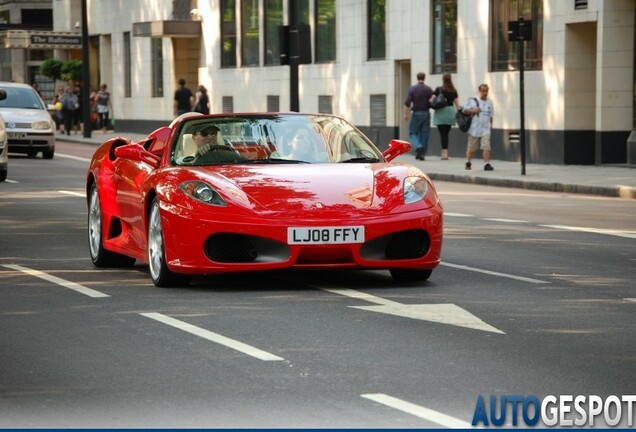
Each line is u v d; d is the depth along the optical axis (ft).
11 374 29.81
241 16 191.31
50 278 46.68
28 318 37.58
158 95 220.84
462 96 138.41
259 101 185.57
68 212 75.20
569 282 45.06
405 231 42.32
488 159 115.96
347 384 28.37
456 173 111.86
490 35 132.98
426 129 133.39
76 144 192.03
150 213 44.57
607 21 115.14
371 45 157.07
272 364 30.53
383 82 153.58
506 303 39.88
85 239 61.00
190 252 41.86
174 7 211.41
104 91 230.68
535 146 125.39
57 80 258.98
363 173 43.78
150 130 223.10
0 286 44.57
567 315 37.55
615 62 115.65
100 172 50.34
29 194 89.15
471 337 33.88
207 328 35.37
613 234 62.69
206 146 45.68
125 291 42.96
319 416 25.53
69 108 217.36
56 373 29.86
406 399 26.91
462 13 137.59
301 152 45.88
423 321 36.42
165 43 215.72
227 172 43.47
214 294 41.88
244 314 37.70
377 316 37.22
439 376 29.12
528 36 106.52
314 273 46.98
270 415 25.66
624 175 104.78
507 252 54.80
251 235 41.11
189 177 42.98
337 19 163.43
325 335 34.22
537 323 36.09
